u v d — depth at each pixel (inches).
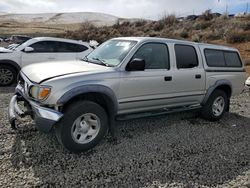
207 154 182.9
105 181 143.5
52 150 171.8
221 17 1376.7
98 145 183.8
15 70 370.3
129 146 186.1
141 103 197.3
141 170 156.6
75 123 165.8
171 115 263.0
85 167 155.3
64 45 402.3
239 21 1216.8
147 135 207.8
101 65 191.6
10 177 140.3
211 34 1076.5
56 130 166.6
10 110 178.4
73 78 163.8
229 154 185.0
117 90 181.3
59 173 147.3
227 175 157.6
